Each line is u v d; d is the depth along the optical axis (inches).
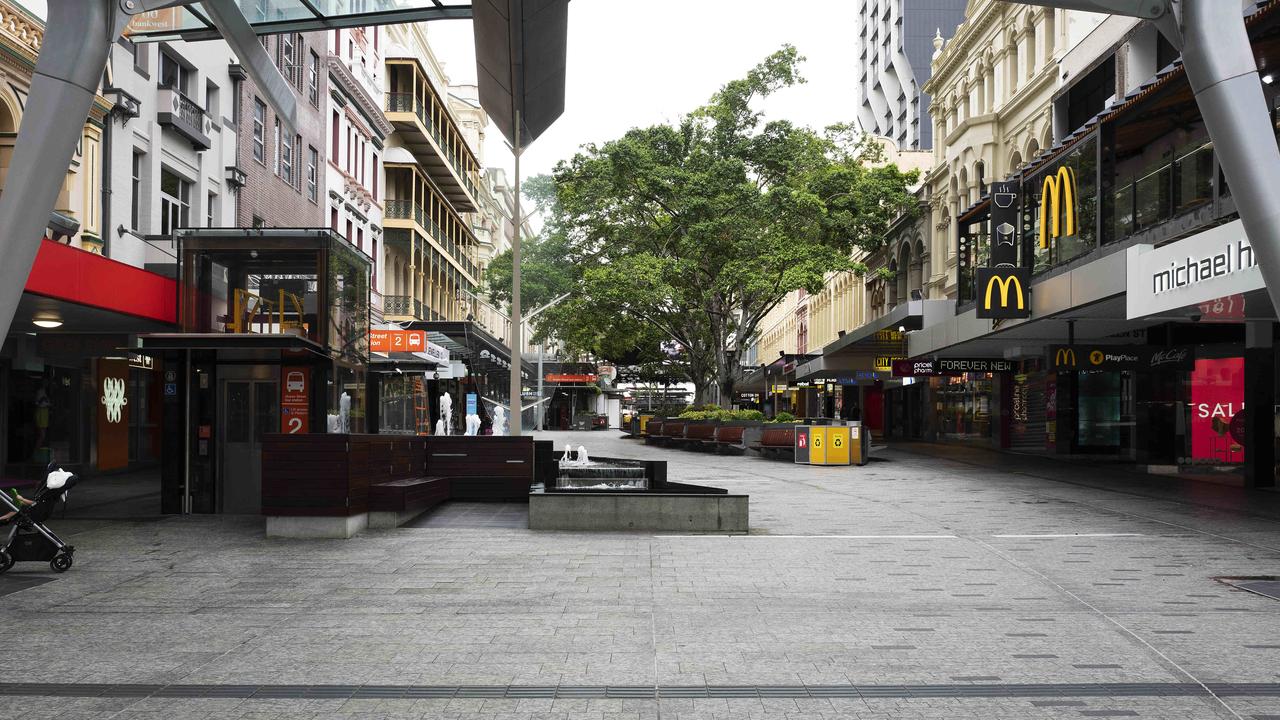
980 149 1396.4
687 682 236.5
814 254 1347.2
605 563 411.2
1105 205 730.8
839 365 1561.3
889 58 4003.4
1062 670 246.4
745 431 1294.3
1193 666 249.4
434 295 2229.3
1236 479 801.6
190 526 532.1
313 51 1391.5
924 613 314.2
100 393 920.3
